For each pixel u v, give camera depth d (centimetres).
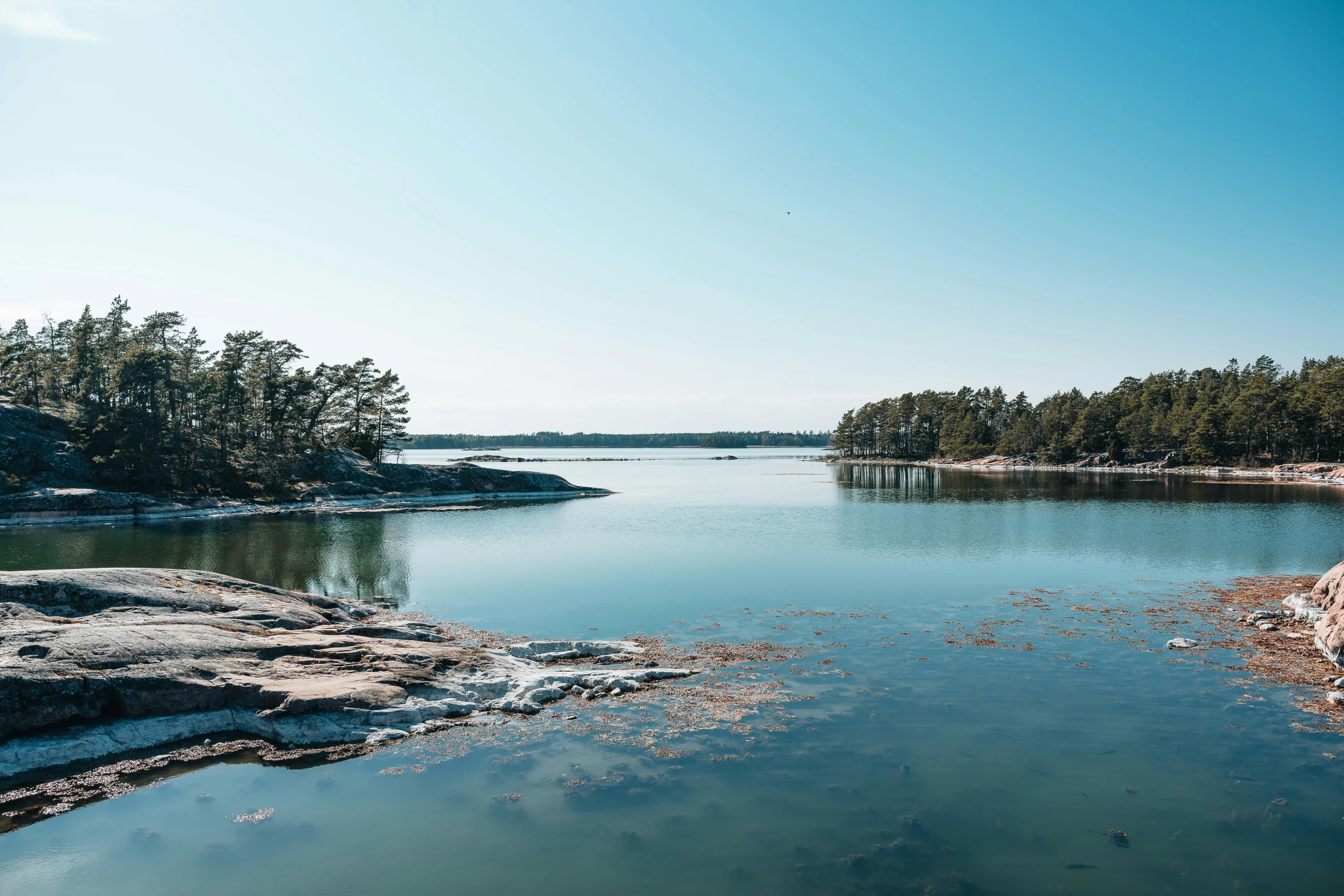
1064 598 3606
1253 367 19650
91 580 2647
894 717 2072
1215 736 1928
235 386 10194
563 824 1531
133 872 1380
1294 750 1845
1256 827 1496
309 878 1355
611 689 2302
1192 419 16488
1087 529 6203
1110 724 2014
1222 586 3847
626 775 1739
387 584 4172
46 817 1579
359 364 12731
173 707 2000
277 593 3169
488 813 1577
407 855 1425
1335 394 14000
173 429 9200
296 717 1977
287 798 1655
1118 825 1509
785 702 2192
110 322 10712
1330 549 4991
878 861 1390
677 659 2652
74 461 8200
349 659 2367
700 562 4838
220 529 6950
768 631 3048
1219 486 11206
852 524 6906
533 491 11844
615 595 3812
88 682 1930
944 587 3919
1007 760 1802
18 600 2462
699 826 1516
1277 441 15475
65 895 1314
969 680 2388
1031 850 1422
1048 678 2408
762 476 17112
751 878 1344
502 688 2289
